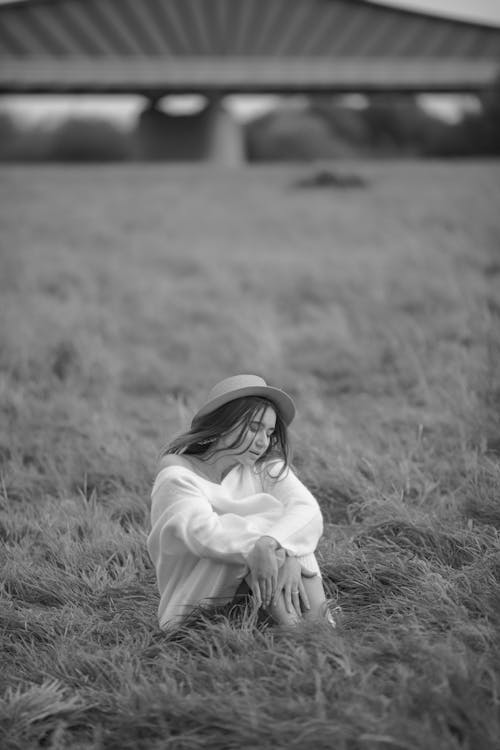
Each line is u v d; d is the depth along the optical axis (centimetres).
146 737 264
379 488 462
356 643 297
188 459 333
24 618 356
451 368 673
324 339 867
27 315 969
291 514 318
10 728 270
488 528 401
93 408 664
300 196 2303
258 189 2469
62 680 300
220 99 5531
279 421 333
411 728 237
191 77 5444
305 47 5831
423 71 5853
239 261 1393
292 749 242
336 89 5903
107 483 525
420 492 459
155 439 593
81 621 352
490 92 4784
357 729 243
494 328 765
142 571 399
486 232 1512
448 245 1359
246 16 5822
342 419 612
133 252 1539
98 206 2191
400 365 739
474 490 444
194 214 2056
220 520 312
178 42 5641
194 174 2856
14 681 307
